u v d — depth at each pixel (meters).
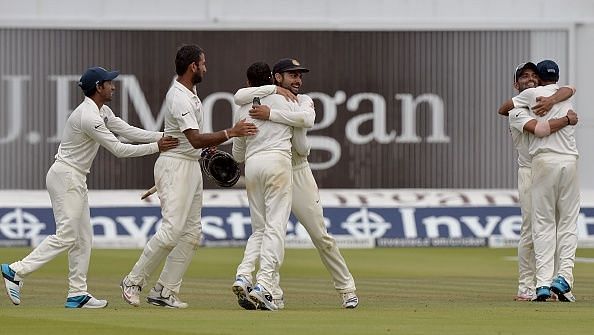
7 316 31.48
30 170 77.56
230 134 34.16
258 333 27.48
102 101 35.28
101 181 76.94
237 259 61.47
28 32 77.44
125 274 51.97
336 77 78.25
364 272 54.03
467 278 50.41
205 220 72.75
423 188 78.56
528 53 79.12
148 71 77.62
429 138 78.69
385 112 78.56
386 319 30.91
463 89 78.88
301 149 34.75
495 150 78.94
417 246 73.38
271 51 78.06
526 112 38.34
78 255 35.38
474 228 74.00
